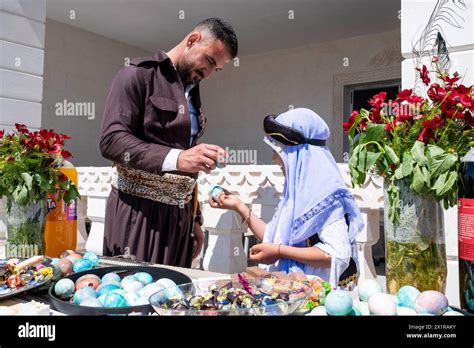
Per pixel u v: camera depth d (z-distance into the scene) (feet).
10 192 4.13
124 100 4.80
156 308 2.26
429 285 2.68
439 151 2.60
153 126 4.97
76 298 2.62
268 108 25.36
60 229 4.62
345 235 4.38
